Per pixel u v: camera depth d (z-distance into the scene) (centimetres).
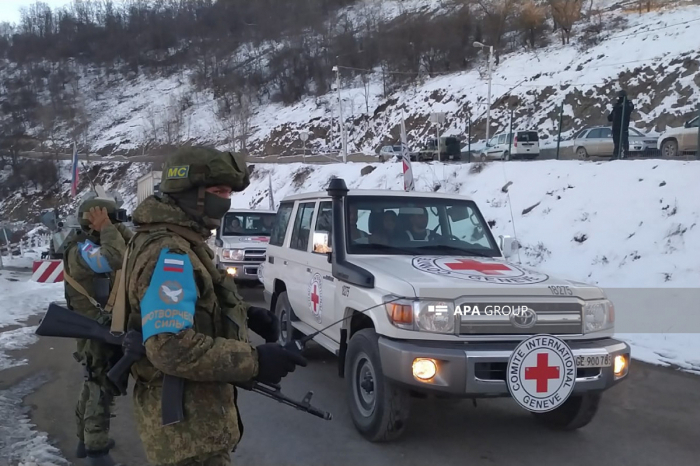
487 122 4297
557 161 1878
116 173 6769
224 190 265
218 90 8712
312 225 700
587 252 1378
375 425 500
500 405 629
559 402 452
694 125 2020
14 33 12925
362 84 7125
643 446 523
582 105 4378
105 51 11388
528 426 568
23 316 1109
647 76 4266
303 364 260
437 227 643
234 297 270
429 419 583
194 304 244
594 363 476
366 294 519
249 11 11200
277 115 7312
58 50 11594
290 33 9900
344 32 8869
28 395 652
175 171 257
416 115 5597
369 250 604
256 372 248
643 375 750
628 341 906
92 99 10150
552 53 5503
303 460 482
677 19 5088
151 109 9031
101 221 443
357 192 640
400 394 490
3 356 817
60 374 734
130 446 512
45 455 489
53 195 7031
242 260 1288
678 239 1267
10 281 1527
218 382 256
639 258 1270
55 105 9406
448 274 518
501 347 464
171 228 256
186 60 10506
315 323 663
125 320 264
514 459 491
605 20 5966
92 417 452
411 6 10156
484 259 609
